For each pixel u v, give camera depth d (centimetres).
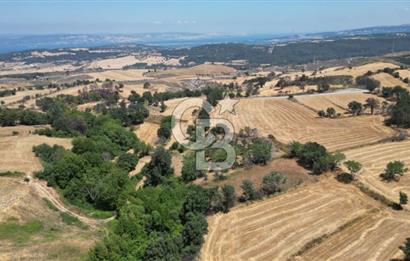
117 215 8544
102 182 9269
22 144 12462
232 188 8638
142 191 9031
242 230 7762
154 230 7512
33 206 8431
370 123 15338
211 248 7169
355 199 8906
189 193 8406
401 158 11181
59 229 7662
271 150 11512
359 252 6950
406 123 14612
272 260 6781
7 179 9738
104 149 12481
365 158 11250
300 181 9744
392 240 7281
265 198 9050
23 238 7062
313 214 8294
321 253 6975
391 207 8569
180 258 6744
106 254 6319
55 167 9938
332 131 14275
